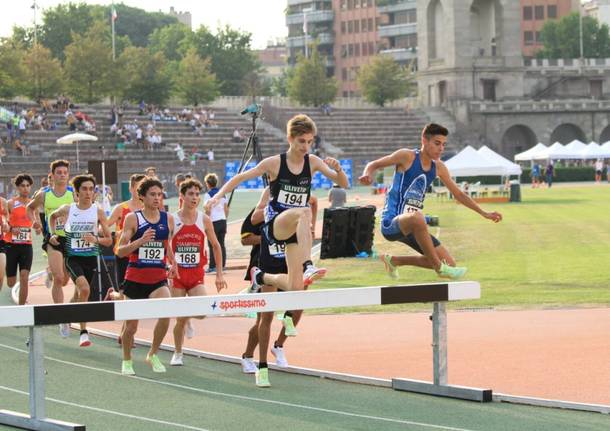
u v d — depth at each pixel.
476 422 16.67
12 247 30.56
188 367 22.23
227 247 56.97
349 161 143.88
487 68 187.38
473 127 180.75
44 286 39.12
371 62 196.00
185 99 179.62
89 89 157.75
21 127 122.06
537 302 31.09
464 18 185.88
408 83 195.12
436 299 18.52
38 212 29.59
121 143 132.50
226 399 18.73
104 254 29.69
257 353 23.95
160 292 21.48
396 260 19.62
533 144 184.75
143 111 152.38
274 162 18.91
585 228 61.84
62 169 26.62
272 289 19.95
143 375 21.22
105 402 18.53
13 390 19.94
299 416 17.23
